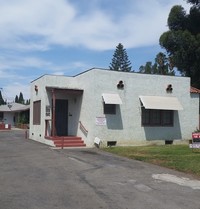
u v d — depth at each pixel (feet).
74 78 82.99
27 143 79.46
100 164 50.19
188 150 63.67
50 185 36.24
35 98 88.63
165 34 125.39
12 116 210.18
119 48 260.83
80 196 32.09
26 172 43.14
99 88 74.49
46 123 80.02
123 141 76.13
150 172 45.09
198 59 120.88
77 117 80.38
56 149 68.23
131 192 34.17
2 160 52.75
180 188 36.55
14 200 30.30
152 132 79.25
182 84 82.94
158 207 29.30
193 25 125.59
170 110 81.25
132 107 77.30
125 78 76.84
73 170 44.91
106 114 74.95
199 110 88.69
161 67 193.88
